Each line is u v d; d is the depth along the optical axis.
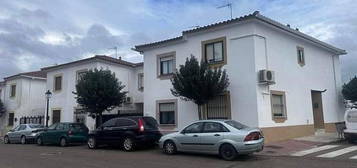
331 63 24.89
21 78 34.22
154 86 21.61
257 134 12.91
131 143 16.31
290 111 19.62
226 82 17.89
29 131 23.66
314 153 14.19
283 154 14.19
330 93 24.06
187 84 17.12
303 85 21.17
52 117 28.84
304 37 21.27
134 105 27.72
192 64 17.33
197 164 12.05
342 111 25.20
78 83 22.78
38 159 14.17
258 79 17.44
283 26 19.22
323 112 22.81
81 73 27.12
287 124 19.12
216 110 18.62
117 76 27.28
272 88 18.45
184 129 14.57
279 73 19.16
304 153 14.28
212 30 19.08
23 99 33.94
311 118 21.31
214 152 13.27
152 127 16.95
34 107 34.59
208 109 18.95
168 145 14.88
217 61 18.83
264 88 17.86
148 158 13.74
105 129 17.59
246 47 17.81
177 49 20.66
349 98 24.42
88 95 21.91
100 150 17.28
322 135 20.75
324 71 23.80
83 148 18.73
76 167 11.82
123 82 27.64
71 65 27.88
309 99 21.53
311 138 19.12
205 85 16.95
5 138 25.45
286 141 17.94
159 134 17.06
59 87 28.89
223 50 18.62
